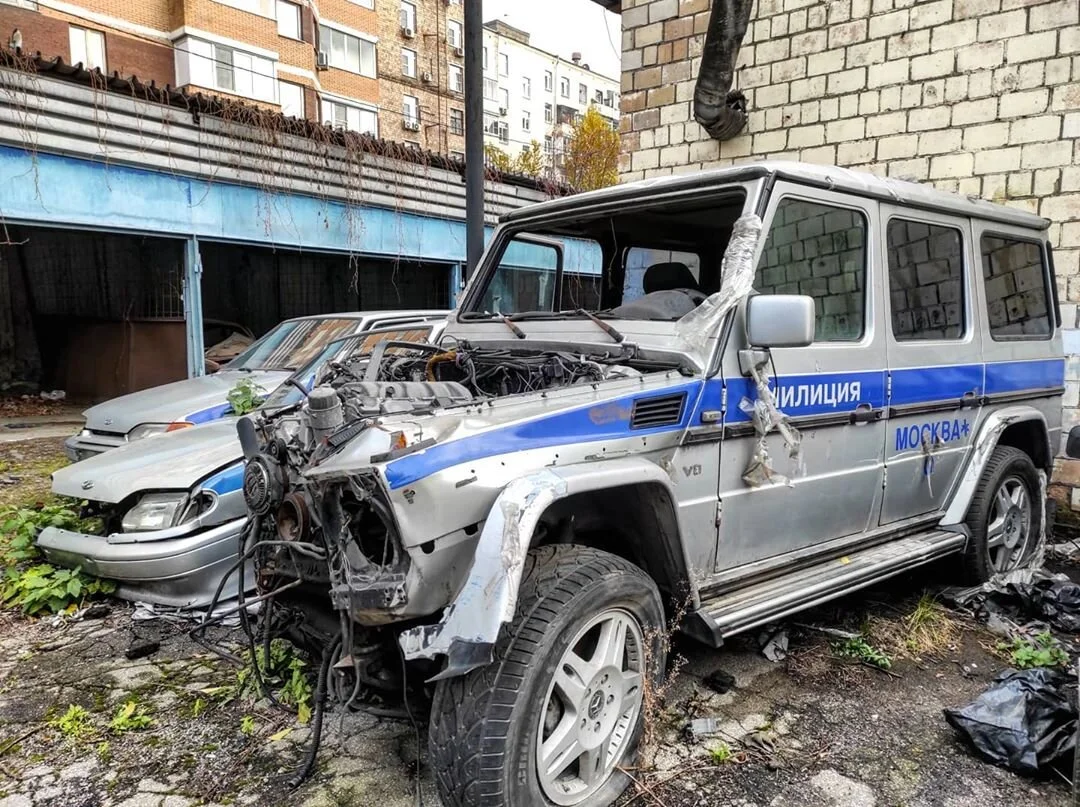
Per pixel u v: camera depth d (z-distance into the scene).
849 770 2.67
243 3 25.12
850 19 7.24
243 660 3.43
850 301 3.43
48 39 21.25
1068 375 6.06
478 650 2.00
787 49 7.71
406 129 37.78
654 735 2.76
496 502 2.16
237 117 10.50
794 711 3.07
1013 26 6.25
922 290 3.84
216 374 6.93
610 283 4.18
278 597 2.76
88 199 9.27
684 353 2.88
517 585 2.04
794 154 7.75
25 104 8.54
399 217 12.88
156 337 12.02
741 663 3.50
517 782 2.11
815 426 3.21
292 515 2.55
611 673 2.46
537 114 55.47
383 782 2.60
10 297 14.02
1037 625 3.93
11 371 13.98
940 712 3.08
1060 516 6.08
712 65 7.41
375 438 2.22
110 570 3.83
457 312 4.04
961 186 6.63
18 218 8.71
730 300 2.87
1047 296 4.86
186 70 23.94
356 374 3.39
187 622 3.86
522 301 4.30
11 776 2.67
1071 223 6.04
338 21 31.44
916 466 3.86
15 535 4.81
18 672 3.45
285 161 11.16
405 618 2.14
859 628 3.86
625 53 9.11
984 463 4.19
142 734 2.93
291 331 7.25
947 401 3.97
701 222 3.58
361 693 2.64
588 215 3.67
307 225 11.64
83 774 2.67
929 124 6.80
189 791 2.57
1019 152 6.29
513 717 2.09
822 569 3.35
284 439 2.68
